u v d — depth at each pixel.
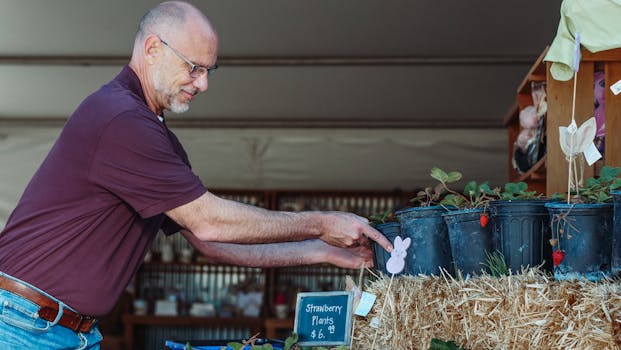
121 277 2.28
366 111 6.75
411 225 2.35
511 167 4.82
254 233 2.24
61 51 5.45
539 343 1.94
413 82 5.93
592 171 2.91
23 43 5.32
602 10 2.43
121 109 2.18
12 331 2.14
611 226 2.01
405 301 2.25
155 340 7.66
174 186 2.17
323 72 5.76
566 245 2.00
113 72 5.80
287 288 7.64
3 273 2.18
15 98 6.47
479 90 6.06
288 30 5.08
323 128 7.34
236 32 5.13
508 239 2.15
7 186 7.29
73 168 2.20
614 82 2.90
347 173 7.34
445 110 6.62
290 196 7.54
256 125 7.22
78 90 6.25
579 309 1.90
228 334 7.61
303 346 2.35
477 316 2.06
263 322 7.36
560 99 2.97
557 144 2.96
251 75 5.88
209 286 7.79
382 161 7.30
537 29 4.92
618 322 1.85
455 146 7.19
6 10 4.81
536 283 1.97
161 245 7.88
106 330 7.59
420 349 2.20
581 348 1.88
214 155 7.45
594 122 2.15
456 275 2.25
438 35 5.09
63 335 2.20
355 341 2.39
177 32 2.27
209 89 6.24
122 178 2.16
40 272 2.17
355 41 5.23
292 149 7.41
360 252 2.60
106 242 2.23
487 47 5.24
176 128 7.45
